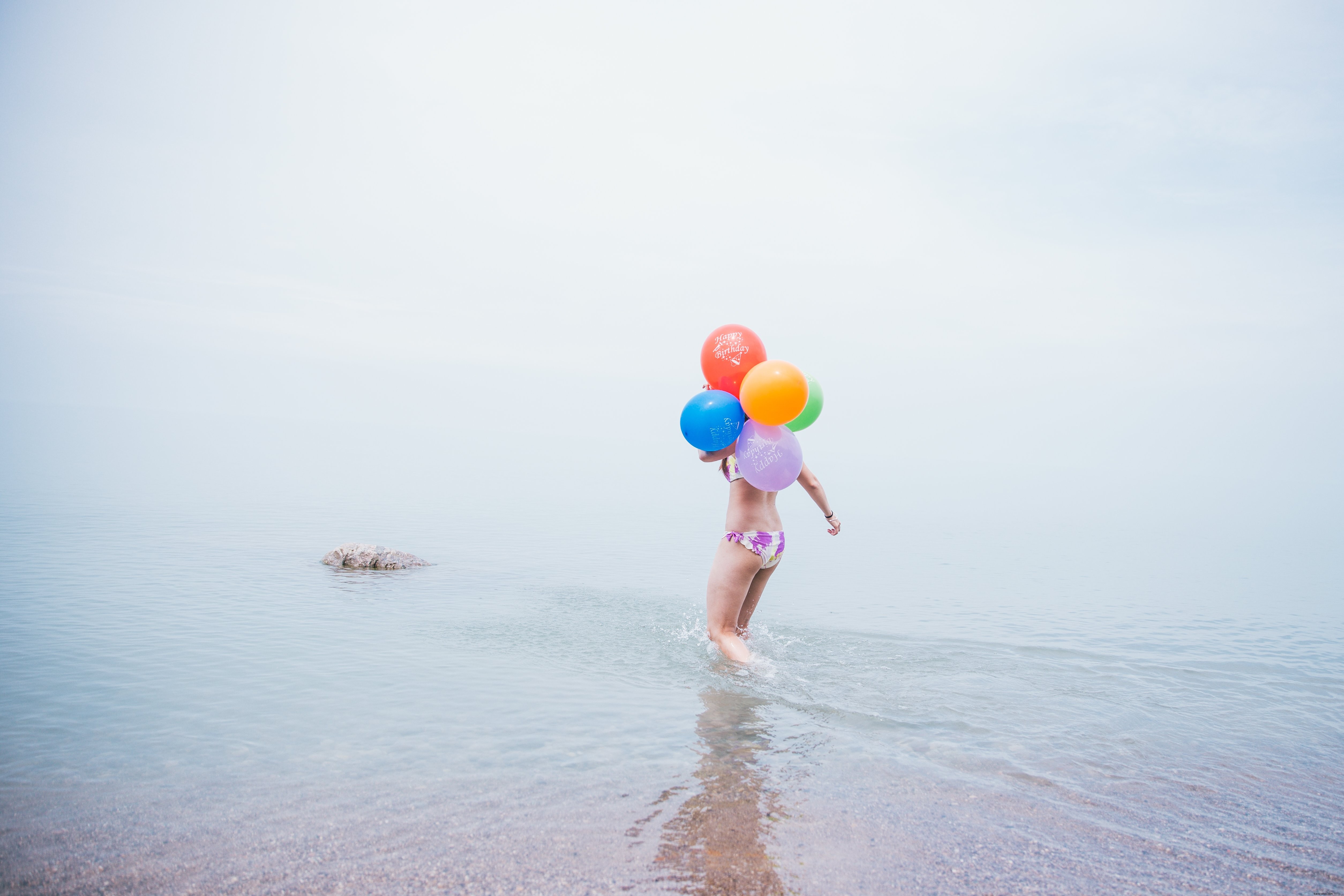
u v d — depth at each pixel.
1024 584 9.32
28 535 9.41
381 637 5.54
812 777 3.32
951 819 2.96
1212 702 4.66
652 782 3.21
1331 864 2.71
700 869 2.51
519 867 2.49
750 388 5.02
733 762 3.45
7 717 3.73
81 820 2.73
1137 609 7.87
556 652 5.29
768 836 2.77
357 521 12.49
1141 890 2.49
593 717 4.00
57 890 2.28
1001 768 3.50
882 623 6.70
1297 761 3.73
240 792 3.00
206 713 3.89
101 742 3.46
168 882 2.35
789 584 8.73
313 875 2.41
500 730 3.77
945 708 4.33
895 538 14.18
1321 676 5.33
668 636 5.84
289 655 4.98
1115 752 3.76
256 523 11.55
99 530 10.03
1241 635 6.70
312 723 3.80
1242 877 2.60
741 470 5.23
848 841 2.75
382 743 3.57
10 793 2.93
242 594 6.80
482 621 6.13
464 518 13.73
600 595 7.36
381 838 2.66
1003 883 2.50
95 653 4.87
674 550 10.85
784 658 5.32
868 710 4.26
